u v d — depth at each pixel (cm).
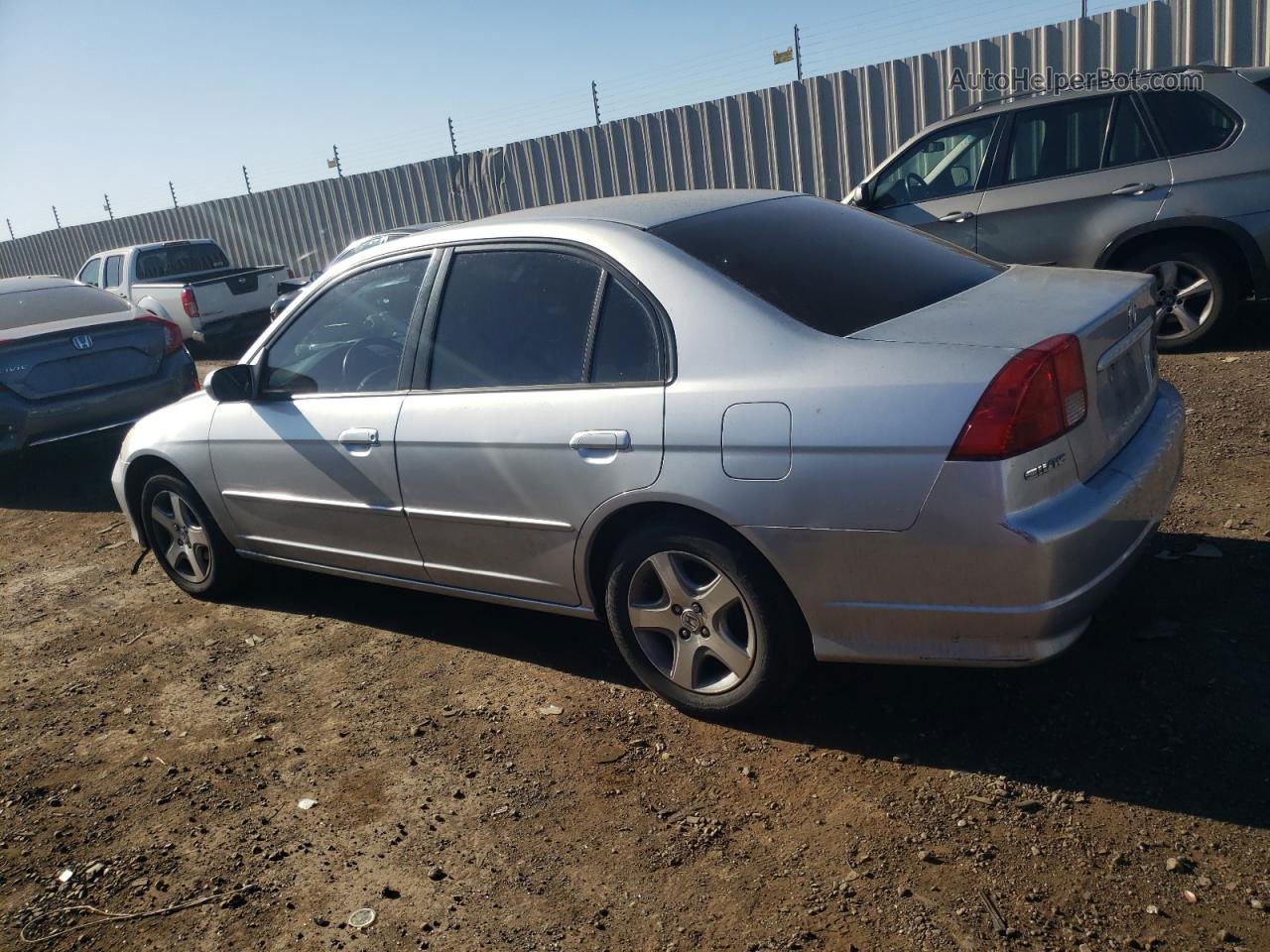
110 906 278
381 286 392
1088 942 220
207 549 484
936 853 253
